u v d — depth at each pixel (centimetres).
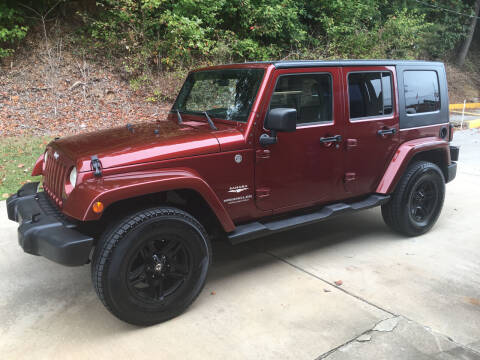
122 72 1035
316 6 1418
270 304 309
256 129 311
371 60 383
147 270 273
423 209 441
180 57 1050
